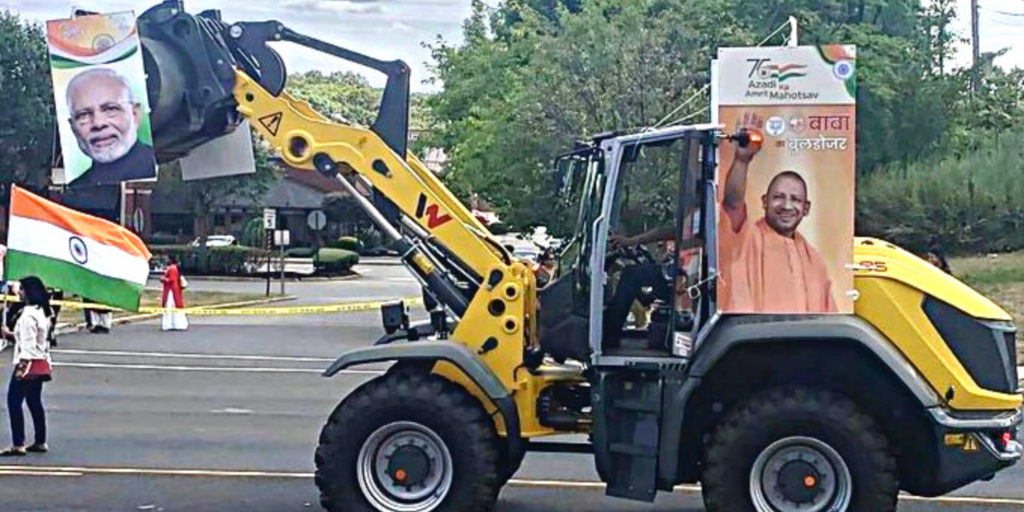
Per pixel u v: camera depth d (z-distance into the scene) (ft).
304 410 56.49
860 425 29.94
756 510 30.25
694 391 30.68
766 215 30.14
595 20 98.12
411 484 31.73
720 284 30.32
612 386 31.24
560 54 96.63
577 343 32.30
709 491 30.42
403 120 34.47
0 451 44.32
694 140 30.63
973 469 30.27
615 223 31.73
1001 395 30.37
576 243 33.17
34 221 45.65
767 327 30.09
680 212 30.63
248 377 70.54
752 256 30.25
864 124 122.42
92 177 33.32
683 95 93.76
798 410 30.09
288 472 41.06
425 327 35.19
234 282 183.01
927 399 29.96
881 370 30.81
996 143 127.95
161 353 84.33
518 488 38.65
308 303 140.26
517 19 140.26
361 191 34.42
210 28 34.32
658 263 31.76
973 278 106.42
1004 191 117.60
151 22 34.22
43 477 39.86
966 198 117.29
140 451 44.93
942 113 124.57
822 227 30.01
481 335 32.37
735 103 30.12
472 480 31.45
